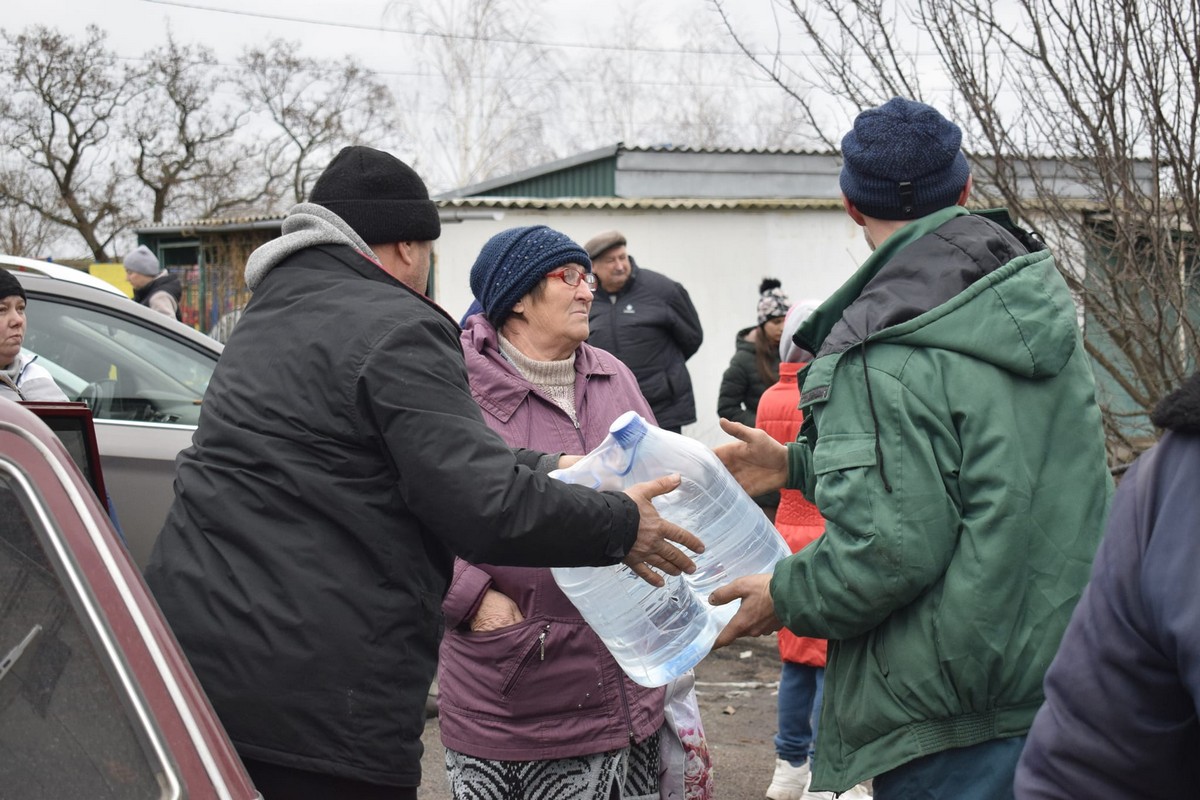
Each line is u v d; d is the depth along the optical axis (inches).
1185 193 196.4
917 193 94.0
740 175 627.8
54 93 1235.2
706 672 248.8
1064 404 88.8
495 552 84.5
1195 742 55.9
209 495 85.9
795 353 170.2
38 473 63.7
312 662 82.3
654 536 94.4
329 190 95.0
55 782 60.3
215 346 205.2
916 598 87.3
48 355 188.4
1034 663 85.2
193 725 61.7
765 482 110.7
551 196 653.3
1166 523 54.7
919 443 85.5
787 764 172.2
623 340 290.7
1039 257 91.4
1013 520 84.6
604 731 114.3
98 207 1267.2
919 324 87.4
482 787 115.8
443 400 85.3
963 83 211.5
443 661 118.6
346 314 87.0
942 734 86.7
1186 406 55.0
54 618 62.0
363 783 83.8
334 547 84.3
